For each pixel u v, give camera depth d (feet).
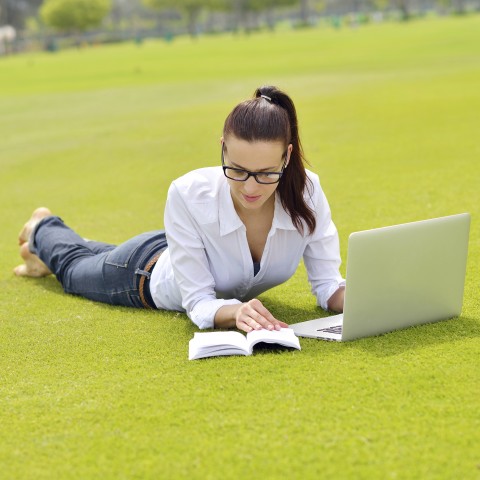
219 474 8.87
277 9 440.86
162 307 14.71
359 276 12.06
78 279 15.78
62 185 31.78
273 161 11.80
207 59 131.95
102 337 13.61
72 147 41.09
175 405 10.62
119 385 11.43
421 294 12.85
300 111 49.08
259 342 12.33
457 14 325.42
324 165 31.40
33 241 16.87
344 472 8.78
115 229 23.71
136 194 28.94
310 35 213.25
